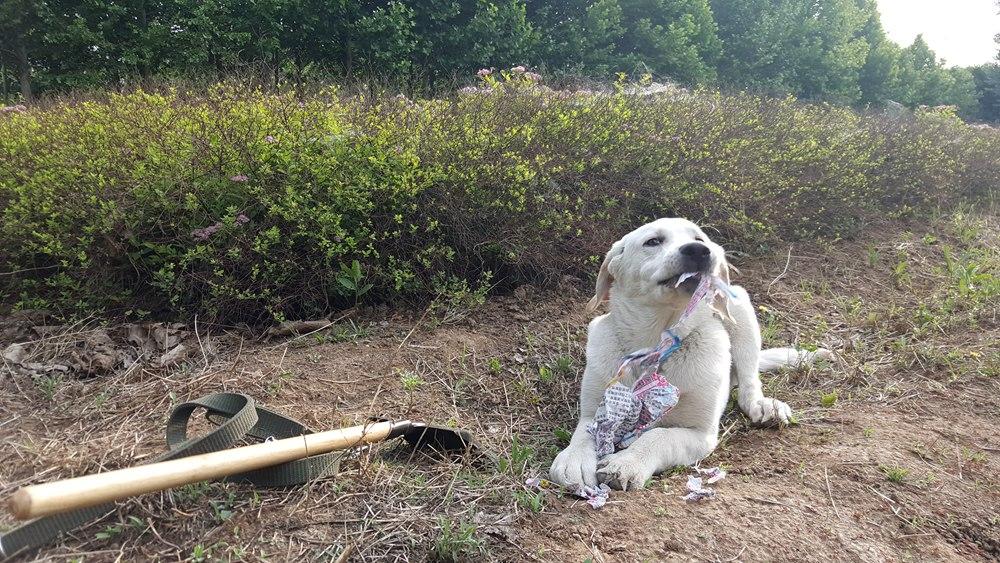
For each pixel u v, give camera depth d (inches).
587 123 61.5
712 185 60.9
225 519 23.8
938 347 46.7
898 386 41.8
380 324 45.8
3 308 42.9
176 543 22.7
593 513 26.3
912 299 57.6
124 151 47.6
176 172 45.2
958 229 75.0
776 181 65.7
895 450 32.9
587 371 36.8
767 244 66.7
